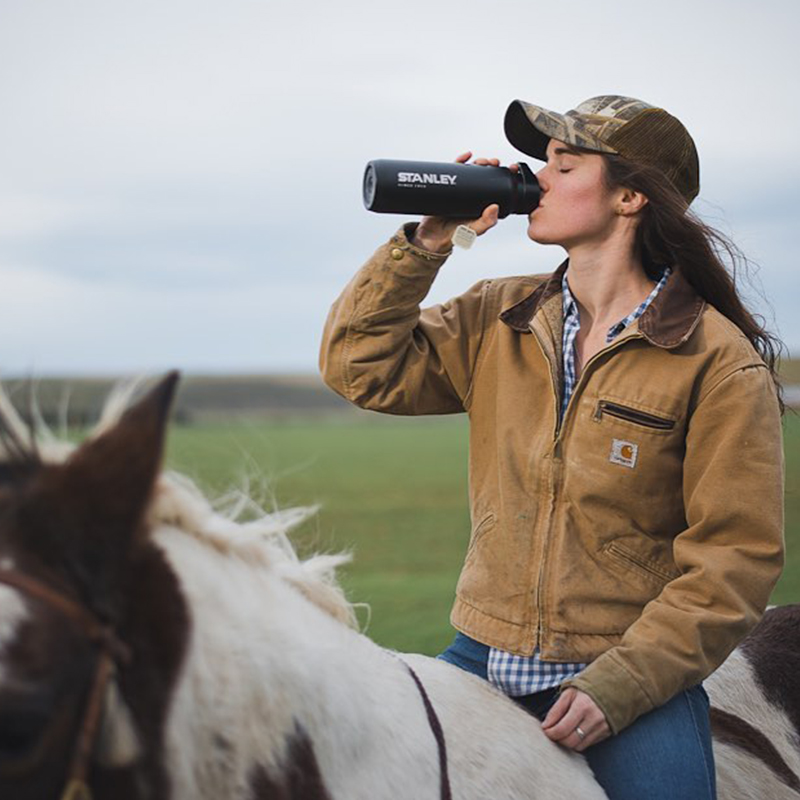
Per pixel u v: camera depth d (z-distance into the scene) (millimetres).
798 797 2711
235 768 1594
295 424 61125
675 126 2438
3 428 1489
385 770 1855
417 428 58969
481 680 2316
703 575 2191
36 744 1293
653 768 2209
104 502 1399
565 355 2434
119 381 1597
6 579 1334
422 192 2293
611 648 2266
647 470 2281
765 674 3033
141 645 1446
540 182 2430
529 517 2342
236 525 1836
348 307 2480
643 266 2498
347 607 2043
